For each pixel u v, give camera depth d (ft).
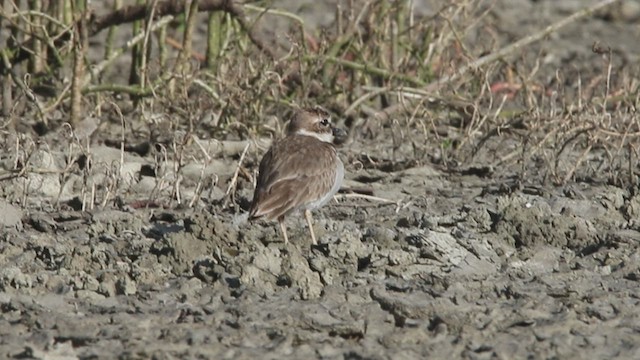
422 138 57.06
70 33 55.67
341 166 41.29
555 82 66.49
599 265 37.52
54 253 37.17
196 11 55.93
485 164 52.90
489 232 40.57
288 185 39.45
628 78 63.72
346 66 59.00
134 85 57.57
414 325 32.19
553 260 37.99
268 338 30.89
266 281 34.96
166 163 48.60
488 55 60.59
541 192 47.03
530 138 52.80
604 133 50.37
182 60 56.34
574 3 96.17
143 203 44.27
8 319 31.99
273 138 54.85
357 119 58.49
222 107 55.52
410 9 64.54
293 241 38.96
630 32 91.09
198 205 44.50
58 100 54.44
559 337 31.27
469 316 32.45
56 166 48.75
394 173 51.67
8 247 37.45
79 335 30.63
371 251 37.09
